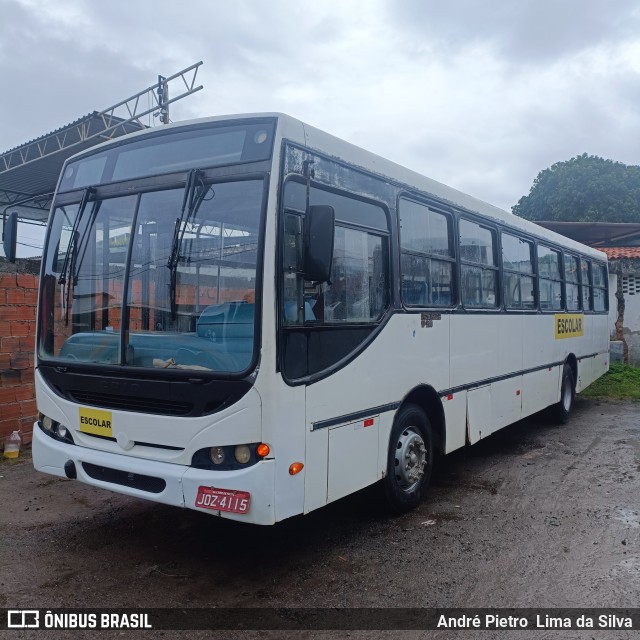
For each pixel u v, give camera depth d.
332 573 4.45
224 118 4.34
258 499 3.84
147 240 4.45
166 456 4.18
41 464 4.91
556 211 30.91
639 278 17.44
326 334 4.44
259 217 3.99
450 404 6.25
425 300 5.88
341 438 4.56
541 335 8.88
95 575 4.38
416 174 5.88
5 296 7.40
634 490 6.45
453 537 5.14
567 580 4.35
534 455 8.01
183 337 4.18
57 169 19.05
